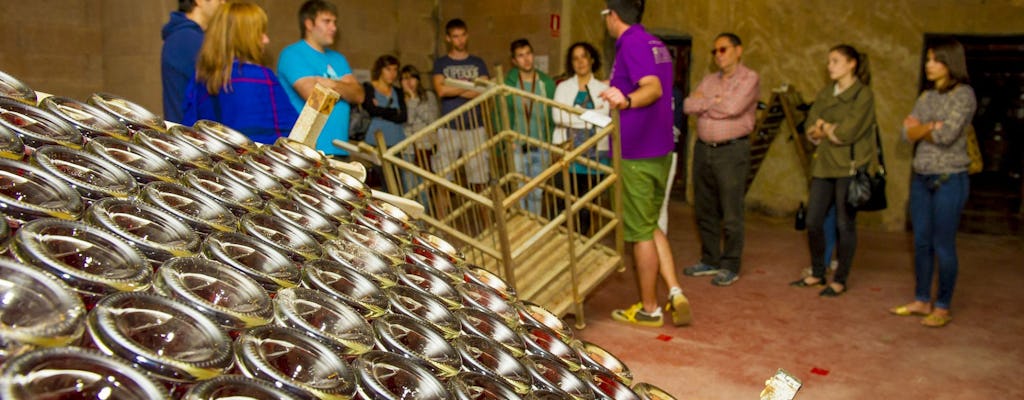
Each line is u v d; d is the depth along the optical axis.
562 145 5.60
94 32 6.39
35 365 0.84
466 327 1.52
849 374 4.14
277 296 1.25
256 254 1.38
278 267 1.37
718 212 6.05
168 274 1.14
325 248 1.57
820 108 5.60
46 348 0.87
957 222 4.87
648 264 4.70
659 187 4.62
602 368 1.71
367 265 1.58
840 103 5.45
